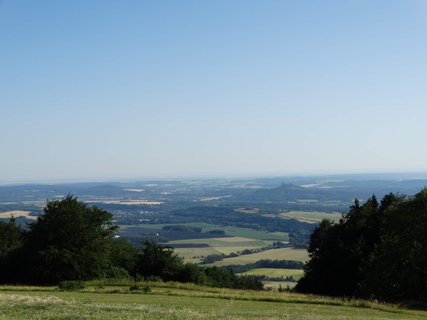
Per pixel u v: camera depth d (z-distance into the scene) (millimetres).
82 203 70250
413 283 45438
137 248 78125
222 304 33031
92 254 64312
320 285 62406
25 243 65812
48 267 62688
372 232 60094
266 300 38031
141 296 38344
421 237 47125
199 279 68062
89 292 41562
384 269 47594
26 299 25453
